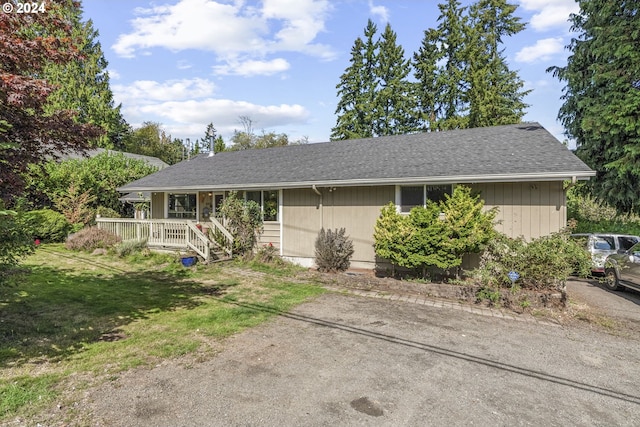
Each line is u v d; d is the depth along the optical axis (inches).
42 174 230.1
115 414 121.2
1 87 152.6
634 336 216.8
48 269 376.2
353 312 251.1
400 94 1112.2
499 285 280.2
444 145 430.9
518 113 969.5
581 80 575.5
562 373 163.2
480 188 341.1
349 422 119.9
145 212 772.0
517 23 992.2
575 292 348.5
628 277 327.0
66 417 118.4
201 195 529.7
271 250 432.1
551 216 317.4
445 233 302.2
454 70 1003.3
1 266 187.3
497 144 397.1
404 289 311.4
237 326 216.4
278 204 450.6
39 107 180.2
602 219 622.5
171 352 175.5
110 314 233.0
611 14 515.8
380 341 197.5
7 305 244.8
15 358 163.5
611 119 489.4
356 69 1175.0
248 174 476.1
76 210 619.5
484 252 325.7
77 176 648.4
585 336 214.1
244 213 450.0
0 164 177.8
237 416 121.9
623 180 510.9
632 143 492.4
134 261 427.5
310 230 426.0
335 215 410.3
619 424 123.8
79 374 149.6
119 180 737.6
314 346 188.2
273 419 120.6
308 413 124.9
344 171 400.5
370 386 145.8
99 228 538.3
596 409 133.2
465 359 175.9
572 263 273.3
